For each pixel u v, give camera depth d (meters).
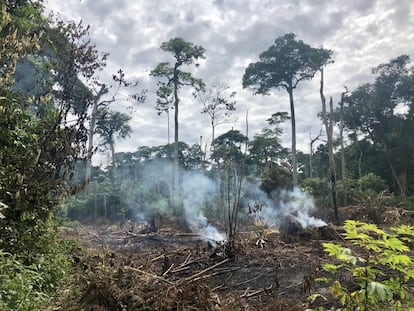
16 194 5.25
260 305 5.44
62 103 7.07
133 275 5.37
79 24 7.70
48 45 7.83
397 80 37.56
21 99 7.00
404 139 35.06
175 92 31.20
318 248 10.16
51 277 5.13
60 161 6.68
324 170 45.38
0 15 5.97
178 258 9.50
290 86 37.53
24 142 6.53
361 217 16.56
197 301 4.66
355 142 39.94
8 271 3.87
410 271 2.36
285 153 39.44
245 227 16.62
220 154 23.97
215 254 9.27
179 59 31.05
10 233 5.33
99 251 9.56
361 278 2.34
